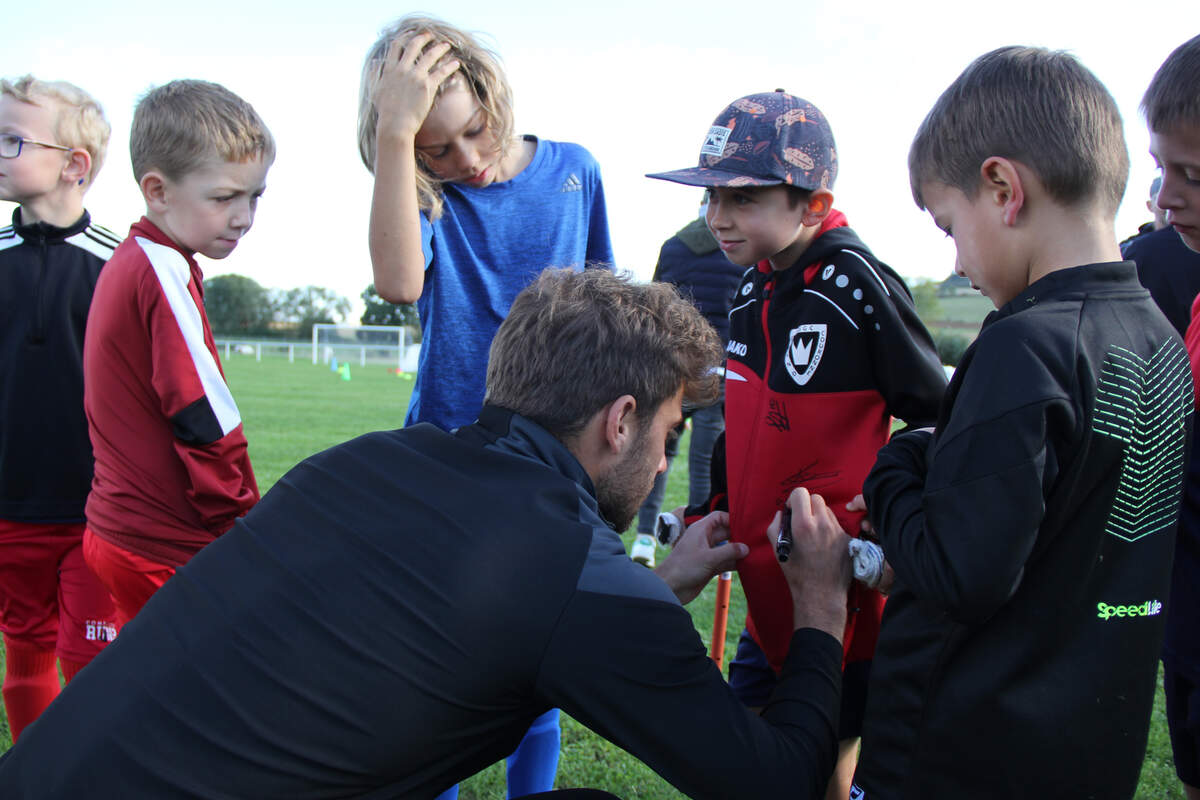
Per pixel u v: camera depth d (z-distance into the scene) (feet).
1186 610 5.46
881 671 3.87
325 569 3.39
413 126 5.31
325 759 3.17
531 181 6.56
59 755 3.20
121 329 5.98
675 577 5.33
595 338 3.80
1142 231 8.86
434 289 6.29
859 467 5.37
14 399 7.03
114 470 6.13
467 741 3.39
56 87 7.12
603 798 4.23
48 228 7.13
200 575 3.63
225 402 6.15
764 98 5.41
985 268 3.64
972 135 3.54
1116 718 3.44
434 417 6.48
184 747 3.13
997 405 3.15
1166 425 3.49
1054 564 3.36
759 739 3.43
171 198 6.07
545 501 3.49
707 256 14.55
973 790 3.46
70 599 7.14
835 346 5.28
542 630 3.22
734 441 5.84
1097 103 3.43
